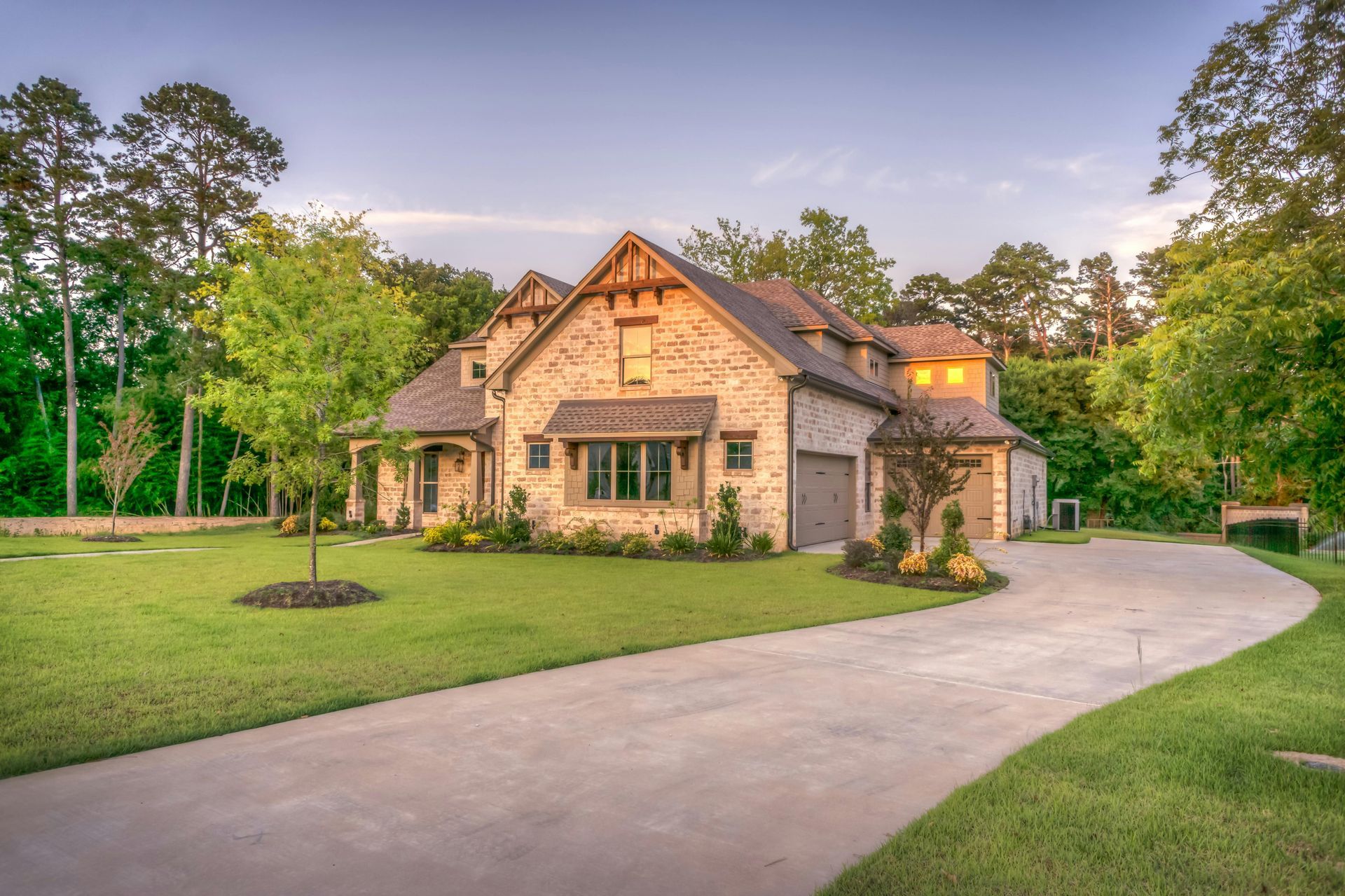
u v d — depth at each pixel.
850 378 24.08
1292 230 11.03
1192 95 14.60
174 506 35.44
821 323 23.64
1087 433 35.34
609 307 20.84
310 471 11.62
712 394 19.59
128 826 4.04
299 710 6.11
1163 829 3.97
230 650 8.21
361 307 12.44
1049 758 5.03
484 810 4.26
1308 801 4.31
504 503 21.52
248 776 4.75
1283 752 5.23
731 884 3.46
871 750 5.31
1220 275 8.38
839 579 14.41
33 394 34.75
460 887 3.42
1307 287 6.90
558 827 4.04
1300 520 21.92
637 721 5.93
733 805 4.36
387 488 27.45
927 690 6.94
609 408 20.28
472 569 15.91
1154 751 5.17
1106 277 54.44
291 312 11.96
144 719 5.83
